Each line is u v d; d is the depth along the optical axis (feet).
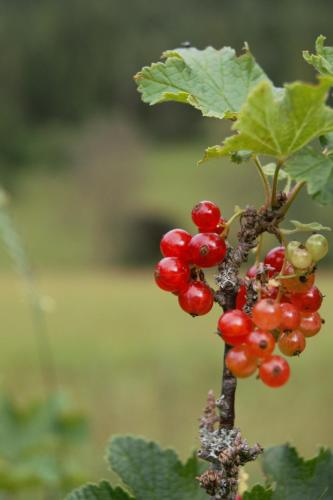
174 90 1.30
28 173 43.98
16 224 2.45
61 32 52.24
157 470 1.33
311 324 1.21
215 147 1.18
